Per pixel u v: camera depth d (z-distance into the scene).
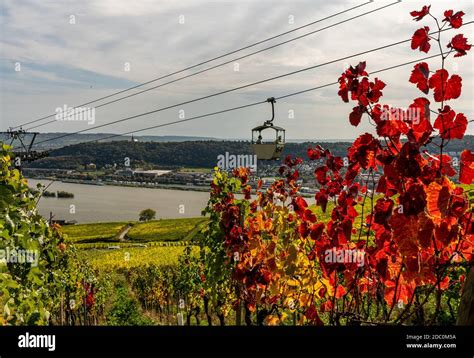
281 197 6.31
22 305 5.27
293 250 5.38
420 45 3.06
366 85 3.31
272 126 8.62
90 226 75.81
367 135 3.34
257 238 6.58
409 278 3.09
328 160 4.15
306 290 5.43
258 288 6.23
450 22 2.98
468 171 2.99
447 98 2.96
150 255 40.53
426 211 2.94
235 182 7.77
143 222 76.56
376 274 3.88
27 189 6.18
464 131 2.89
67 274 14.18
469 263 3.18
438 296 3.13
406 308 3.30
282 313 5.88
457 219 3.06
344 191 3.83
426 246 2.88
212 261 7.76
